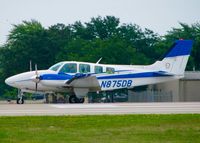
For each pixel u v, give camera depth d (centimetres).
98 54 17538
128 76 9825
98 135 4609
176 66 10038
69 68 9550
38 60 18575
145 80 9906
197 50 19275
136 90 16412
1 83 18712
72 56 17575
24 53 18600
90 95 16238
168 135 4597
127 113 6100
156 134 4644
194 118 5475
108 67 9738
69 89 9638
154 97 13725
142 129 4897
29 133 4694
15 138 4453
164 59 10012
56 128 4972
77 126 5072
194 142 4319
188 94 13762
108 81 9725
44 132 4750
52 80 9456
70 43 18525
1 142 4281
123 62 17688
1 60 19325
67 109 6662
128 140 4391
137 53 18238
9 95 18025
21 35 19888
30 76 9519
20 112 6294
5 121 5375
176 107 6956
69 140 4381
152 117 5594
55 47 18912
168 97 13762
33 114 6053
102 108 6800
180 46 10044
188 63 19125
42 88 9556
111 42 17950
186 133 4675
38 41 18888
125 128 4953
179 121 5297
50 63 18638
